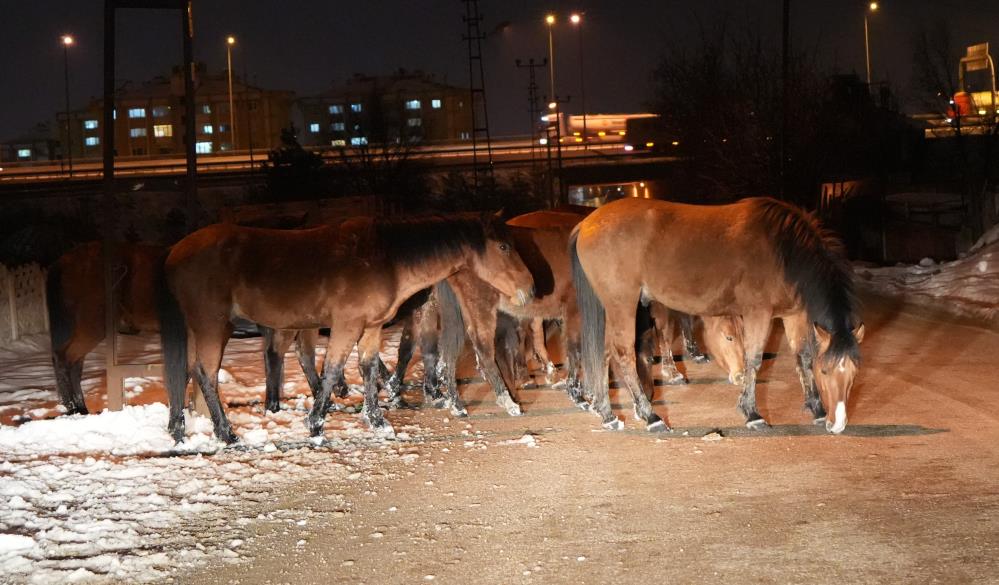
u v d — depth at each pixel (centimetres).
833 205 3384
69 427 1012
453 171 5581
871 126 3819
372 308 991
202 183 5059
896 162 3856
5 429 998
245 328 2131
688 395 1109
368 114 5731
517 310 1118
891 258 3084
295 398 1241
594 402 978
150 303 1191
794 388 1113
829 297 864
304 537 680
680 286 935
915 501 665
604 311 987
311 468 868
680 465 804
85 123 11344
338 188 4659
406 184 4756
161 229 4731
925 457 773
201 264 966
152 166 5794
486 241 1035
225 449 953
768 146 3416
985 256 2088
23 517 737
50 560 648
